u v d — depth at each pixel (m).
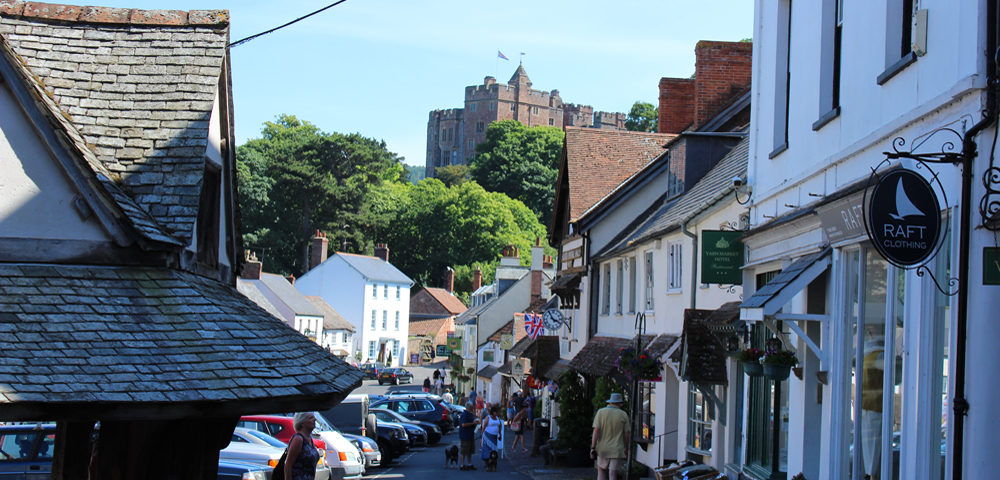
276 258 91.94
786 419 12.69
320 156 100.19
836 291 10.13
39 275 8.28
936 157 7.75
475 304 76.06
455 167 140.12
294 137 106.19
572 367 26.02
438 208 109.25
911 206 7.30
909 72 8.56
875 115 9.45
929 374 7.87
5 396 6.74
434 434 37.53
